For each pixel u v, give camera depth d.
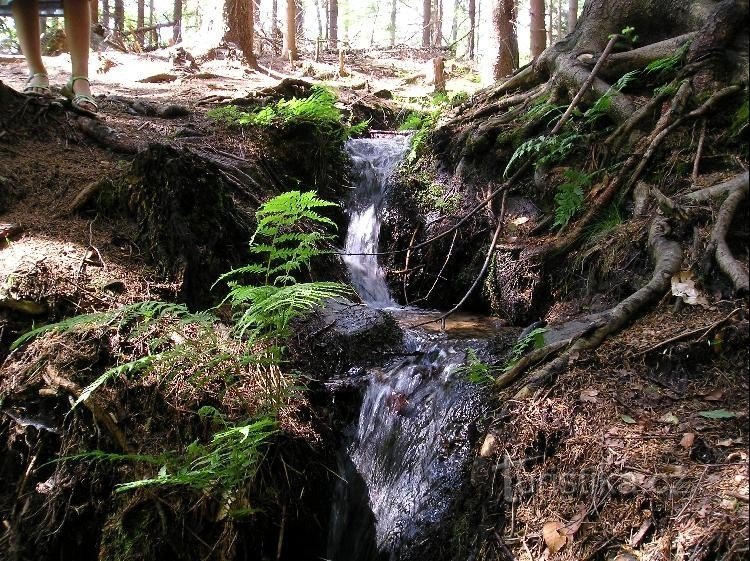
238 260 3.76
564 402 2.48
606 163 4.07
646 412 2.31
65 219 3.68
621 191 3.76
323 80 9.88
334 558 3.06
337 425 3.27
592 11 5.16
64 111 4.83
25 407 2.82
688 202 3.18
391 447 3.14
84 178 4.08
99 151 4.59
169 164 3.56
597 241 3.57
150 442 2.75
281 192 5.20
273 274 3.90
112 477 2.73
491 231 4.57
